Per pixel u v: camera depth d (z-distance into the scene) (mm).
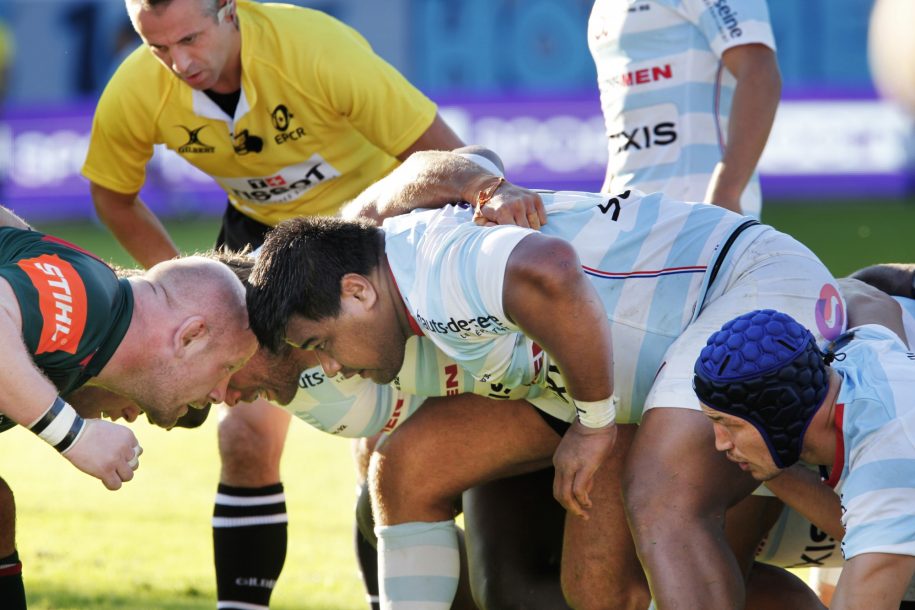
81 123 51688
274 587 15391
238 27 14484
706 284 10633
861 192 51531
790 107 51219
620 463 11117
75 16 52094
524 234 9406
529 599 12375
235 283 10469
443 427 11328
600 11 16406
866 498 8578
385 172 16141
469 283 9359
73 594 15391
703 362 9172
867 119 51188
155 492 21484
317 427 11969
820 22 50656
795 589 11828
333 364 10164
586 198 11125
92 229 50500
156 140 15586
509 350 10258
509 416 11258
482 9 51562
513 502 12805
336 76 14547
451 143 15016
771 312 9195
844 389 9047
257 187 15758
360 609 15102
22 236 9938
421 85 52188
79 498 20969
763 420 8953
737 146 14930
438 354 11000
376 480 11516
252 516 14281
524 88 51625
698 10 15461
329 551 17812
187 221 51188
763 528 11320
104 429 9641
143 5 13695
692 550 9523
